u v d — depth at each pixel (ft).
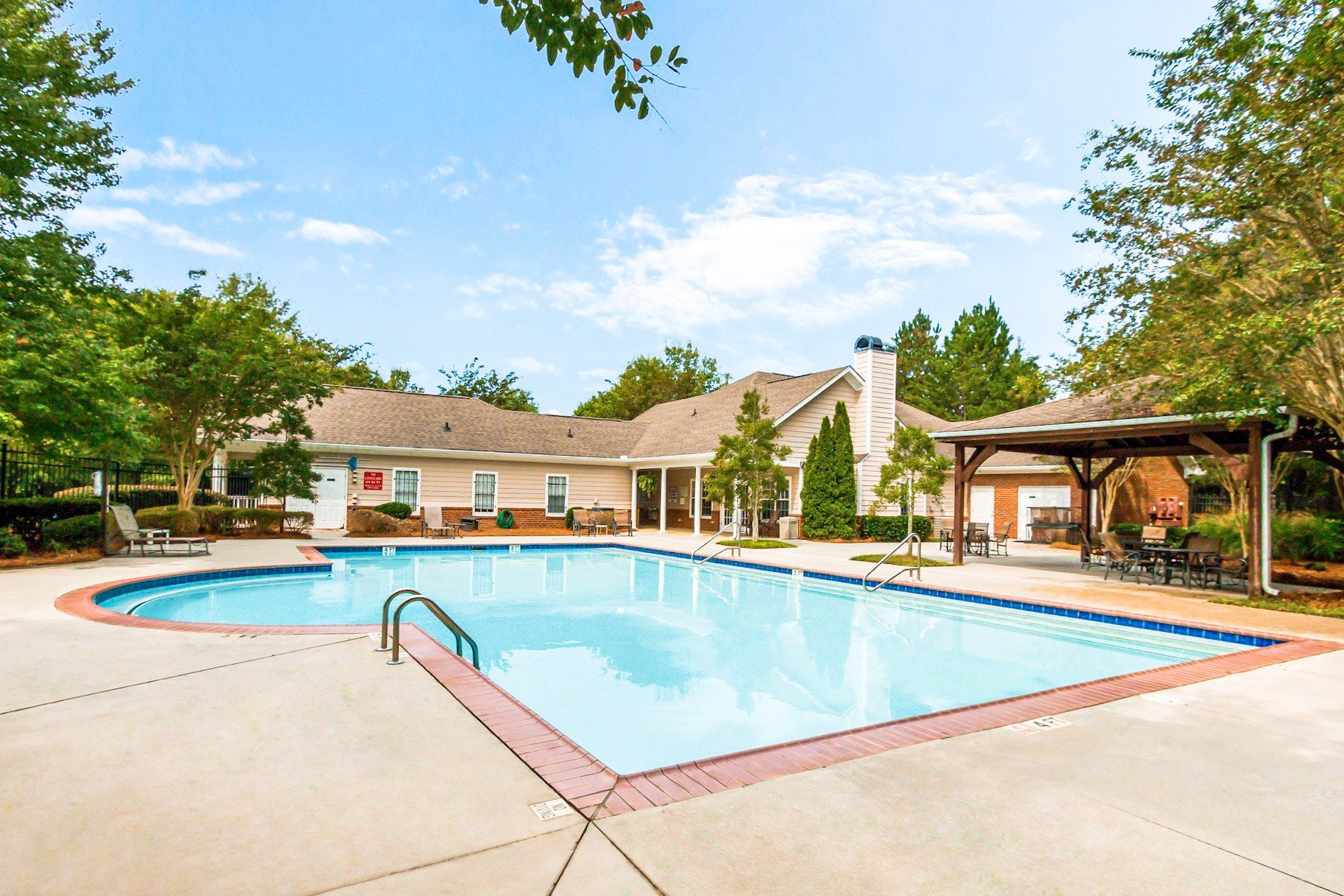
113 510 44.80
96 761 11.84
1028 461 82.48
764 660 26.17
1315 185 28.73
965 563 52.75
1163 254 36.58
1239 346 30.04
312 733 13.23
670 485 92.27
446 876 8.36
